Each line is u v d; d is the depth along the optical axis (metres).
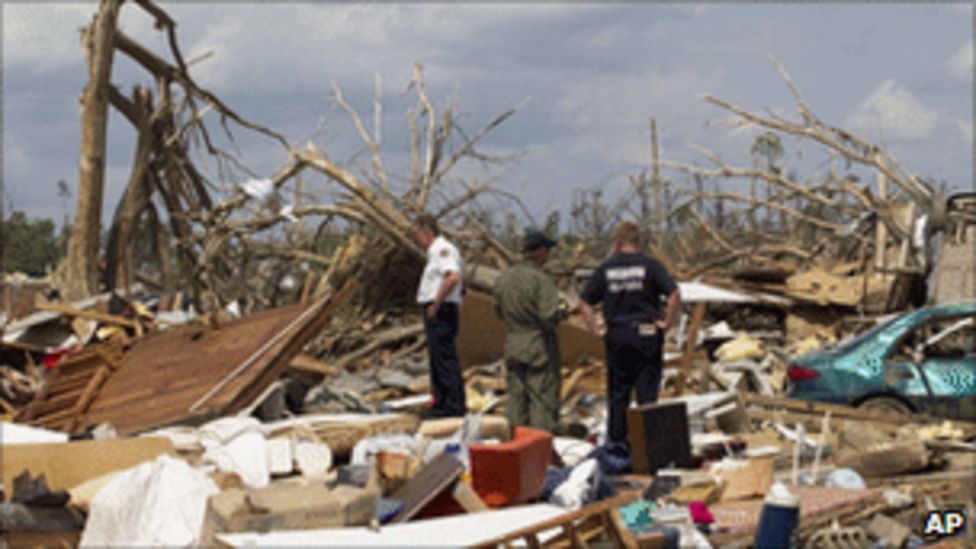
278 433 8.94
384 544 5.63
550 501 6.83
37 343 14.68
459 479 6.76
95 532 6.66
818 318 19.94
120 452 8.02
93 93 20.56
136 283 23.16
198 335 11.62
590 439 10.87
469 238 21.00
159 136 23.50
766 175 25.47
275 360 10.84
